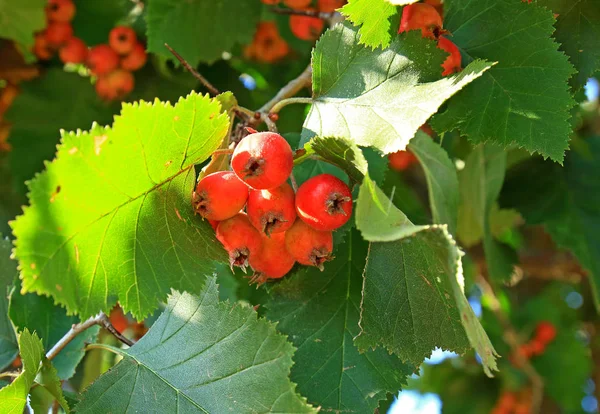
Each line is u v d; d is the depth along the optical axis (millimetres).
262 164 350
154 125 349
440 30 395
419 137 437
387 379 400
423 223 494
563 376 837
